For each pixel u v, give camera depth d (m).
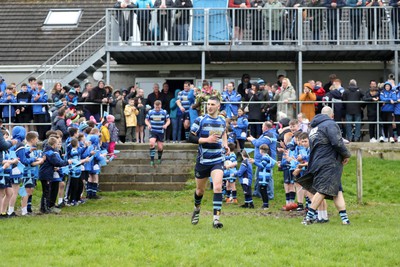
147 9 22.88
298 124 14.90
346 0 22.95
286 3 23.86
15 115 20.78
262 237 9.66
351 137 20.25
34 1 29.77
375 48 22.52
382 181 17.19
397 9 22.30
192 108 18.94
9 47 27.39
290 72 25.94
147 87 26.23
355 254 8.52
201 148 10.52
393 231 10.44
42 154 14.27
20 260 8.19
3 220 12.34
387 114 19.86
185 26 22.81
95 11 28.92
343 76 25.73
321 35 22.72
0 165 12.60
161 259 8.11
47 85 23.56
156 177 17.98
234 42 22.81
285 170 14.70
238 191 16.94
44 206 13.91
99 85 20.42
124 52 23.31
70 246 9.08
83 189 16.95
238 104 20.00
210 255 8.30
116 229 10.69
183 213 13.58
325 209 12.06
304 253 8.53
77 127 16.58
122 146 19.36
